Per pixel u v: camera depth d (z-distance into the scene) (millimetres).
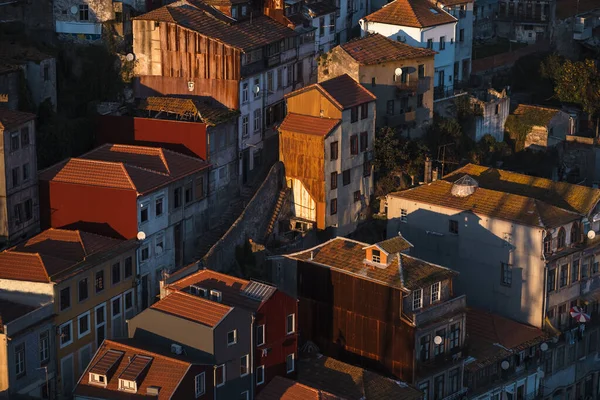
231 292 136375
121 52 175625
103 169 148750
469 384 149500
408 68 182375
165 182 150125
